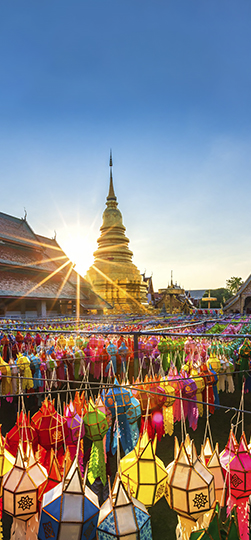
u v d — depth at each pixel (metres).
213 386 8.66
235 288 108.12
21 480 3.03
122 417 5.35
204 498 2.85
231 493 3.21
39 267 36.69
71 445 4.39
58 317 24.05
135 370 7.94
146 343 11.21
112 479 5.89
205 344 10.59
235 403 10.40
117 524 2.41
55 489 2.78
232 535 2.45
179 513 2.94
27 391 9.09
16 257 35.91
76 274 45.50
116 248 55.47
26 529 3.01
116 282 51.41
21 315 31.80
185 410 6.94
